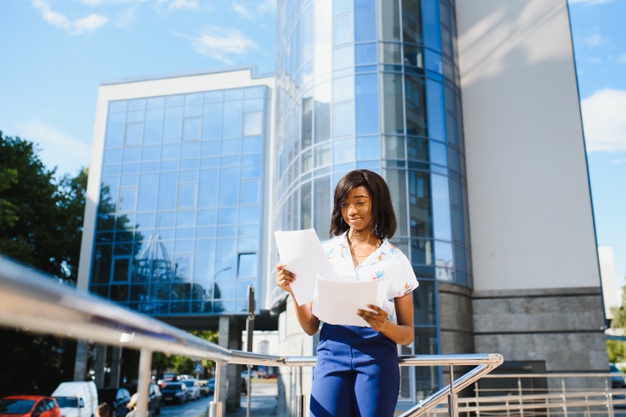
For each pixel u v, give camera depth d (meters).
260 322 31.16
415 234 17.69
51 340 31.17
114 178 29.86
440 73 19.81
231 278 27.16
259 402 35.22
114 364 29.81
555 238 19.55
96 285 28.38
